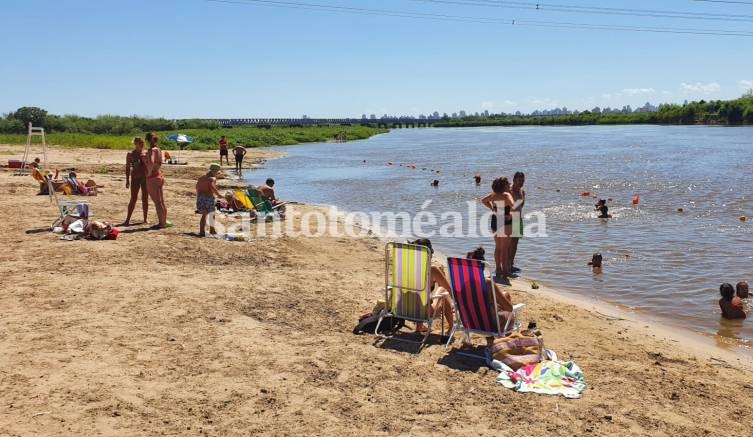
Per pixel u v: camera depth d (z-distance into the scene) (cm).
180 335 699
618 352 751
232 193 1772
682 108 12950
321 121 14625
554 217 1817
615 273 1168
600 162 3875
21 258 1022
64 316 736
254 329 741
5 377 558
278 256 1207
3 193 1850
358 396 575
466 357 701
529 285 1091
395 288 768
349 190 2612
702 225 1645
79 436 465
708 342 814
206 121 9944
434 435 506
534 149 5491
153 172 1335
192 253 1145
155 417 505
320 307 866
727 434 539
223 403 541
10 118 7806
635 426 543
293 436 492
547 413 561
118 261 1032
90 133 7869
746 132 8112
